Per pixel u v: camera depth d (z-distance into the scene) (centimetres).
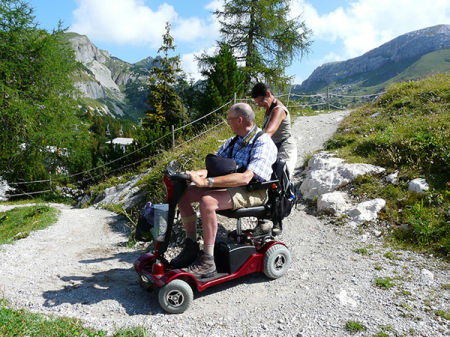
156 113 2644
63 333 244
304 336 260
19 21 2017
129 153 1377
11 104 1928
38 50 2070
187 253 326
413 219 441
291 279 358
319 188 570
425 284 332
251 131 327
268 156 320
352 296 317
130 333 259
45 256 525
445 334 255
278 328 273
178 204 321
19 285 375
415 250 404
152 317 292
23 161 2017
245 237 357
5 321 248
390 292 320
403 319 277
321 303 308
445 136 567
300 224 505
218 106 1366
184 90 2130
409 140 598
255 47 2177
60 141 2067
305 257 409
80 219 817
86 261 487
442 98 862
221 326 277
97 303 323
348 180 559
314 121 1161
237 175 300
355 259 394
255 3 2034
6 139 1991
